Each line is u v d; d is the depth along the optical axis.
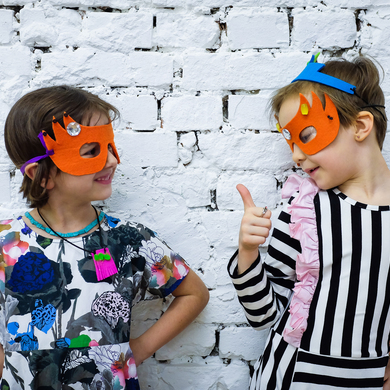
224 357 0.89
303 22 0.87
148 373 0.89
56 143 0.67
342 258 0.69
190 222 0.88
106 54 0.87
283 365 0.70
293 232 0.72
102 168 0.70
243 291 0.71
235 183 0.88
